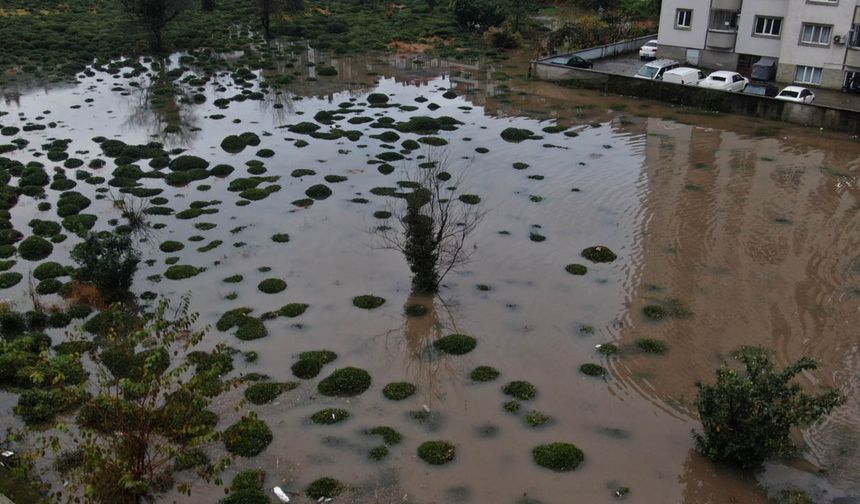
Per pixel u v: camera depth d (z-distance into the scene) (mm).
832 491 13758
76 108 41281
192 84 46875
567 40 57375
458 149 34125
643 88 43281
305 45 60719
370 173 30844
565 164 31984
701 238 24578
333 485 13852
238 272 22328
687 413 16078
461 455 14805
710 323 19578
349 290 21281
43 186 29344
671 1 49312
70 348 17953
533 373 17516
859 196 28125
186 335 18719
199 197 28438
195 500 13328
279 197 28297
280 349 18438
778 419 13750
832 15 42594
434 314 20062
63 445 14578
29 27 59812
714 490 13875
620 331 19234
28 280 21797
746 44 47000
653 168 31391
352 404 16391
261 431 15141
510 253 23484
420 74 51062
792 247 23891
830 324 19484
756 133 36500
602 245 24016
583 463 14578
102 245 20641
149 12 53688
